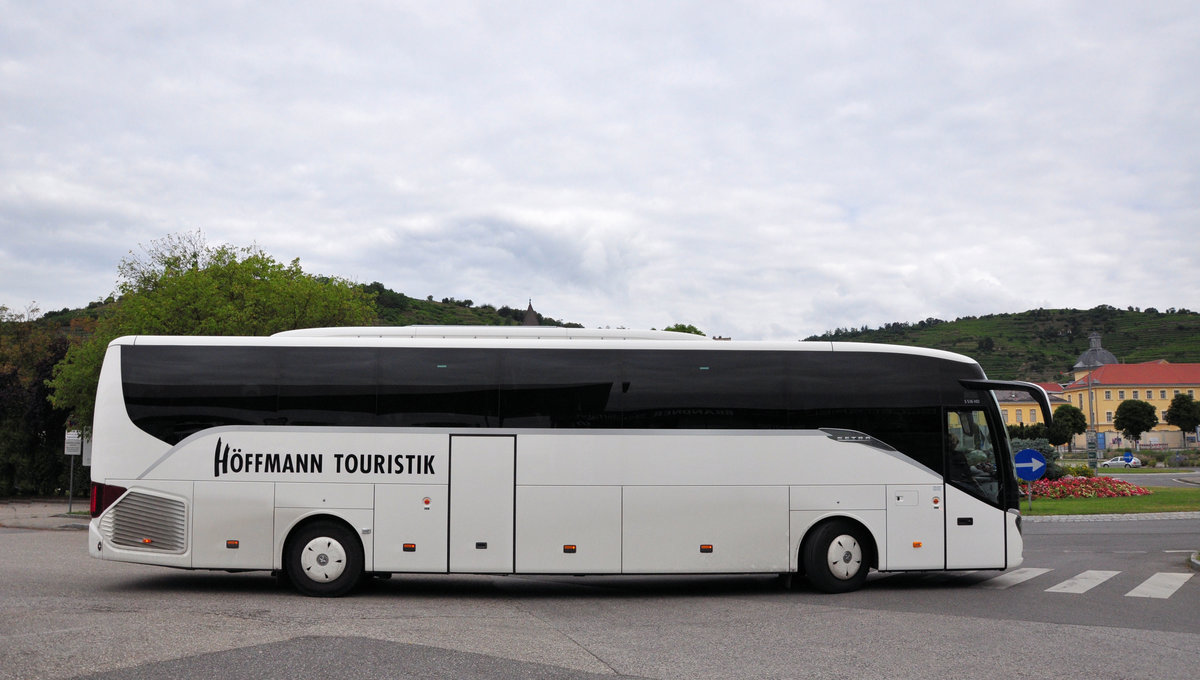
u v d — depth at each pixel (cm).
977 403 1365
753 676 787
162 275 3400
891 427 1341
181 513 1280
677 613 1158
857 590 1357
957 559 1334
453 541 1278
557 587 1446
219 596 1276
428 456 1286
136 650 845
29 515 2997
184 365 1305
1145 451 8356
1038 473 2530
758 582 1509
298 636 930
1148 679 782
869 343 1367
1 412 3916
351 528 1289
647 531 1291
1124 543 2052
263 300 3061
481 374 1304
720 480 1304
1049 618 1100
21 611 1083
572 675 781
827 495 1317
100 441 1295
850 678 782
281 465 1284
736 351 1335
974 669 817
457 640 934
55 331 4406
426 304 11438
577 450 1294
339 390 1295
